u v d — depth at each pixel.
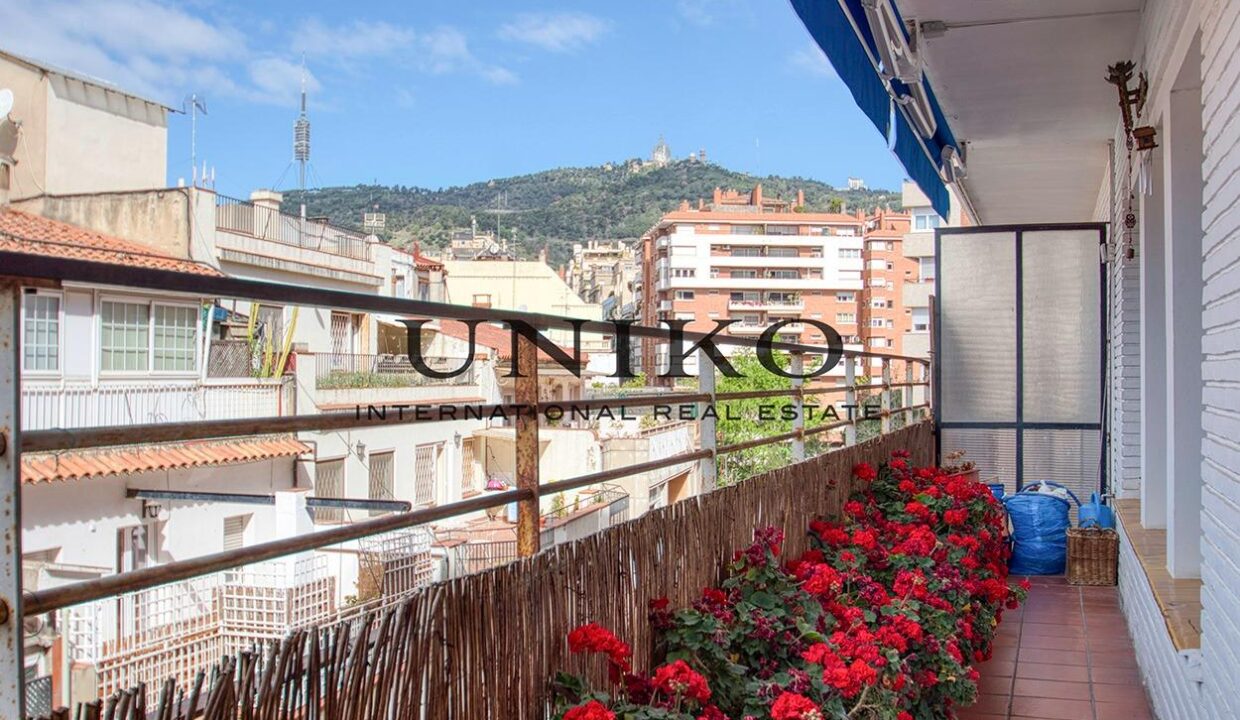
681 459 3.53
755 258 78.94
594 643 2.50
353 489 16.11
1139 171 5.61
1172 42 4.27
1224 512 3.06
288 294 1.56
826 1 3.40
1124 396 7.43
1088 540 7.62
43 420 13.35
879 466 6.92
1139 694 4.98
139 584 1.39
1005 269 9.61
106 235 18.98
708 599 3.25
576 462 17.30
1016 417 9.56
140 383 15.08
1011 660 5.62
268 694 1.63
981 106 6.98
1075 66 6.09
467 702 2.14
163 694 1.47
